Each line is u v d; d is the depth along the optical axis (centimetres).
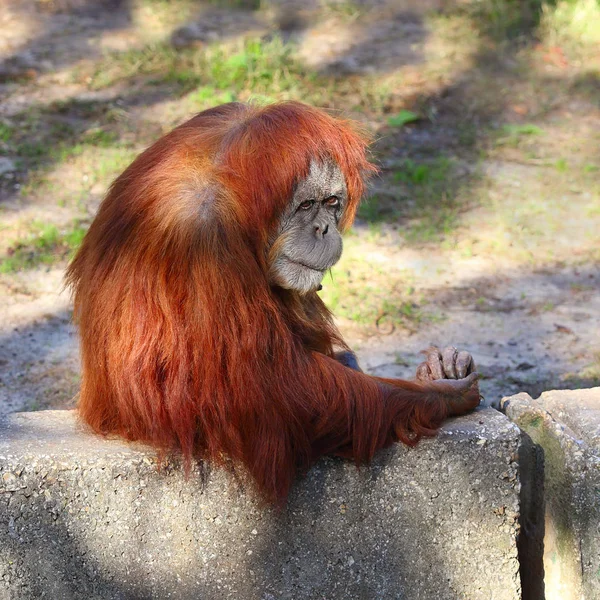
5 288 1100
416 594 584
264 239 545
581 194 1402
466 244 1253
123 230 543
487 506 577
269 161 538
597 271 1202
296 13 1988
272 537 565
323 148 558
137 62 1694
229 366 527
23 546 546
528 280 1176
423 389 588
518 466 582
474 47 1864
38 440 561
